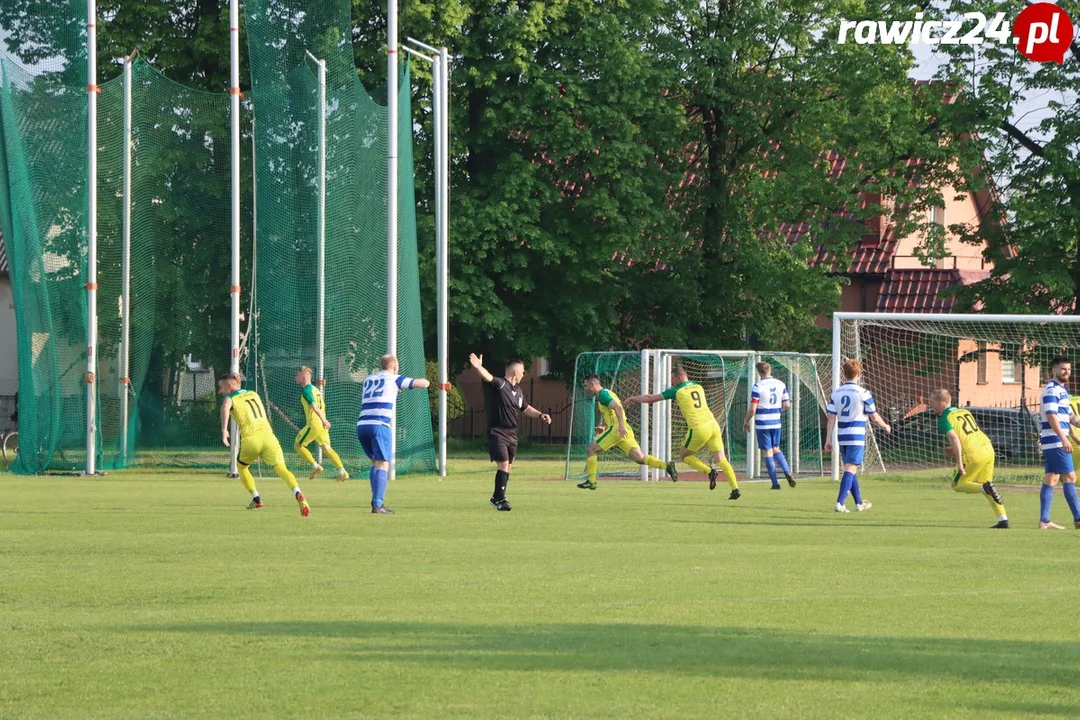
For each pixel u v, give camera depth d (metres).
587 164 131.88
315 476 86.75
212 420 104.88
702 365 130.12
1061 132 125.94
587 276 132.12
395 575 40.38
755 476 100.81
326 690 24.08
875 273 157.75
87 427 97.06
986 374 139.12
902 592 37.03
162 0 125.94
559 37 133.50
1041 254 126.88
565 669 25.91
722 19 142.38
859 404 68.06
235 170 95.75
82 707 22.81
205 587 37.62
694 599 35.38
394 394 65.25
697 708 22.73
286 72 97.69
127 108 99.44
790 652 27.72
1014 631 30.62
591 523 59.28
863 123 128.50
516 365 67.19
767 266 139.25
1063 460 58.94
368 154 97.38
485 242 127.50
